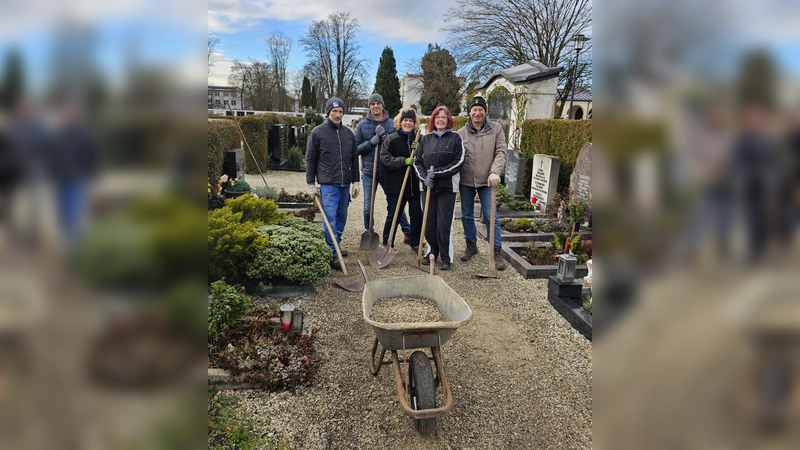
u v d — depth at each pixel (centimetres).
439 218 523
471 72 2314
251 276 427
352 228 735
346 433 262
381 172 598
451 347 362
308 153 515
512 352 357
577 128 789
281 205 863
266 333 344
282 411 277
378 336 268
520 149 1026
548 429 270
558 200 735
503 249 586
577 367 335
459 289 480
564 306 417
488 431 267
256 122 1336
